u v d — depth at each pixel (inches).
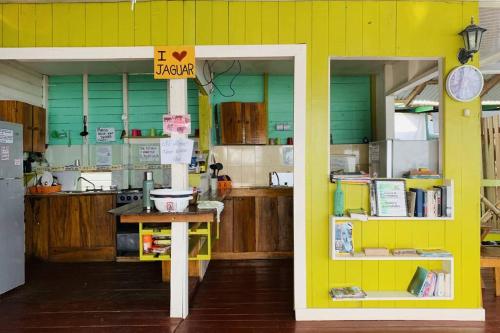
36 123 217.6
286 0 131.5
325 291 133.0
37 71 229.6
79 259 211.3
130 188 230.2
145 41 133.0
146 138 238.4
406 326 125.8
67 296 154.6
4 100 200.4
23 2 131.7
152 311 137.7
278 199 214.2
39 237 210.2
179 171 136.3
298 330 122.1
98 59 135.0
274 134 241.1
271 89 240.7
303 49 132.0
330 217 131.0
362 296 126.5
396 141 151.8
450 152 132.8
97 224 211.9
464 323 128.3
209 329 122.5
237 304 144.3
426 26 132.4
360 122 243.3
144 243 135.0
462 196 132.5
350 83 243.4
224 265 199.8
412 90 252.7
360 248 133.9
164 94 239.3
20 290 162.6
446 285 128.1
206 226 157.6
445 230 132.9
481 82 130.5
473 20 129.4
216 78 239.9
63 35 132.9
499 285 151.9
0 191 153.3
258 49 132.1
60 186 229.1
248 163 238.8
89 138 240.1
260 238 213.9
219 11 132.4
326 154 132.7
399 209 129.8
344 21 132.2
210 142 226.2
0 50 132.4
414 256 127.6
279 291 158.9
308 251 132.8
